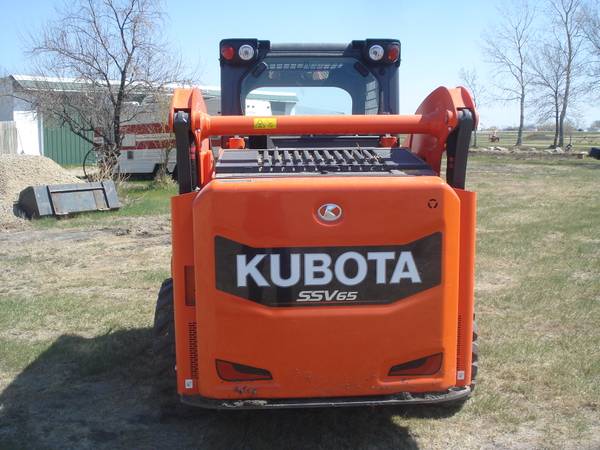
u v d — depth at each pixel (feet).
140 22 61.72
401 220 10.76
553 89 146.61
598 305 21.79
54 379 16.48
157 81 63.41
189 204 11.13
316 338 10.89
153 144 64.34
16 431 13.71
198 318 11.00
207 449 12.91
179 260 11.25
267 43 17.10
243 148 15.47
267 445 12.98
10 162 47.75
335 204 10.65
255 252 10.69
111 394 15.55
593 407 14.42
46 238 36.45
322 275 10.78
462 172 12.05
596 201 50.60
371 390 11.15
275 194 10.59
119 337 19.34
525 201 50.98
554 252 30.71
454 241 11.01
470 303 11.55
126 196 53.47
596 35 140.56
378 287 10.89
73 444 13.15
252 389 11.03
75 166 94.17
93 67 61.52
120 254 31.81
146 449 12.92
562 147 139.64
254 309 10.80
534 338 18.66
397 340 11.02
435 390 11.27
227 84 17.30
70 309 22.29
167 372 15.05
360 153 13.21
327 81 17.61
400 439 13.15
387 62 17.34
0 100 96.63
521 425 13.65
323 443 13.02
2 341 19.02
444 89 12.27
